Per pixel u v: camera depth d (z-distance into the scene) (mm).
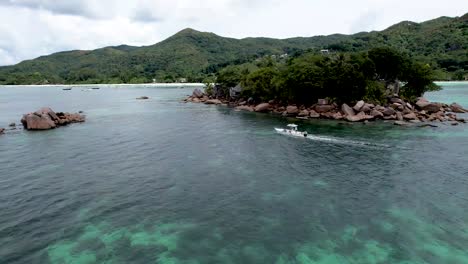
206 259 25688
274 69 119250
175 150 56844
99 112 112688
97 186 40250
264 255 26156
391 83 106688
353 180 41594
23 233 29547
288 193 37781
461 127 73562
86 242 28047
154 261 25438
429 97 140750
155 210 33812
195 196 37219
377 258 25703
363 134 67000
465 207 33938
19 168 47375
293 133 67688
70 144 62062
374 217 32000
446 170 44875
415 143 59125
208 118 93500
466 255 26062
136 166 47938
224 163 49219
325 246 27297
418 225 30469
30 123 77438
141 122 88375
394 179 41812
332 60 101250
